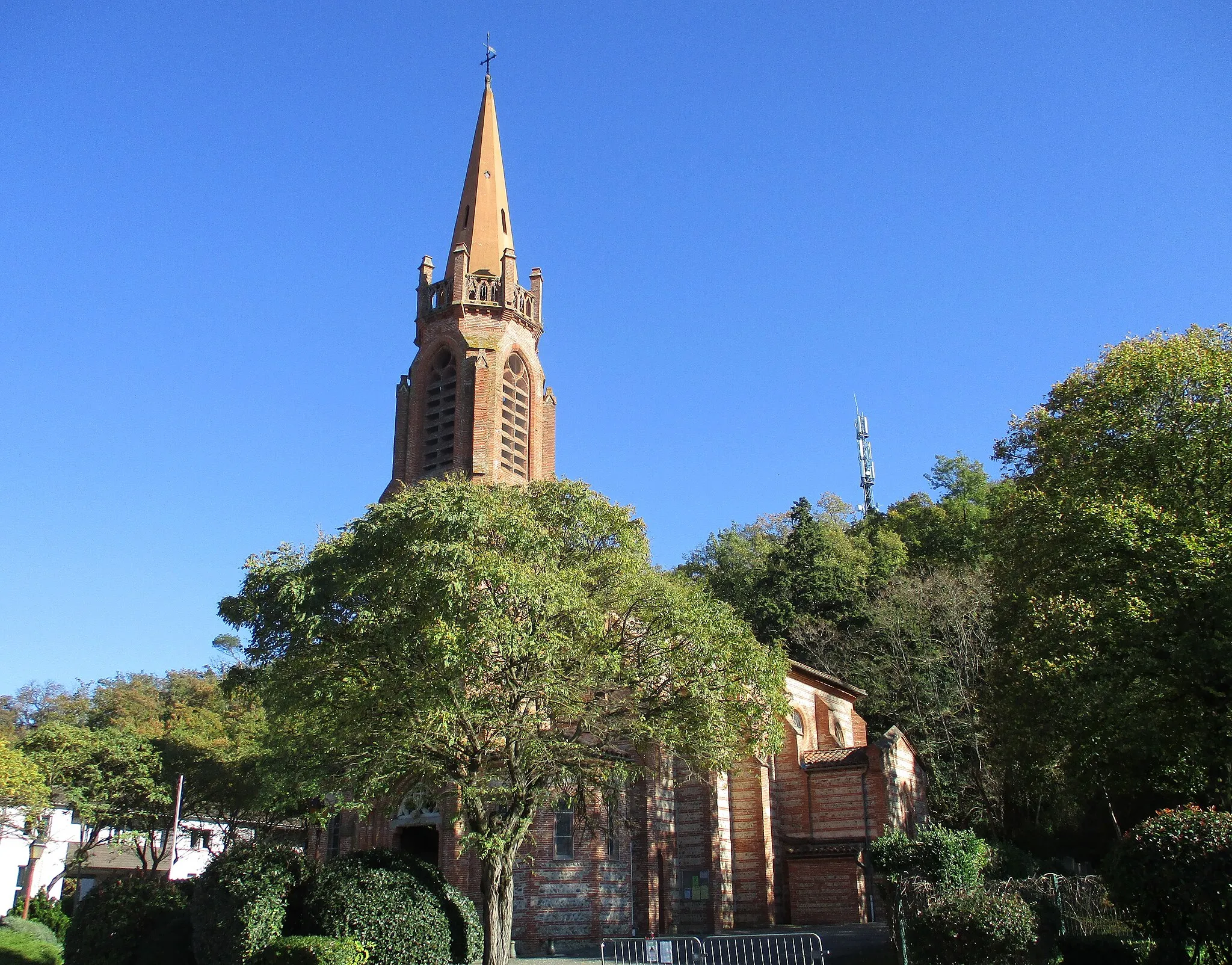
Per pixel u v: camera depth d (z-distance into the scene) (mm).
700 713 30297
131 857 72875
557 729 31422
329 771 30625
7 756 46719
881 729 60438
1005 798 54469
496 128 62938
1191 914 21125
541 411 57281
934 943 24656
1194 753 34812
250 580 28766
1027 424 43344
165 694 95062
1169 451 35938
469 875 41594
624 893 42906
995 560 43750
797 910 49000
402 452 56250
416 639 26844
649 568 32875
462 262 57094
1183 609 33562
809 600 71375
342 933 24922
